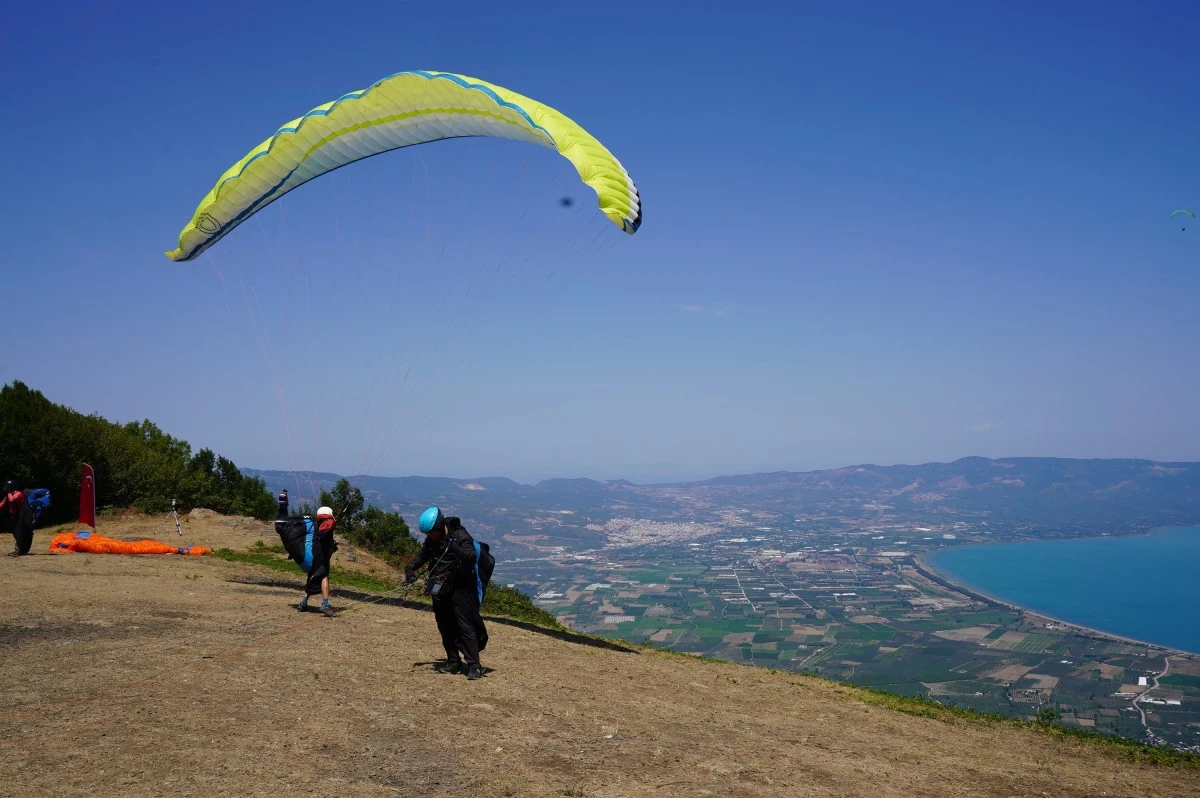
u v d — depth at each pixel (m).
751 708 10.40
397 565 27.22
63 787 5.46
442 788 6.03
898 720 10.95
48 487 28.25
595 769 6.87
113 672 8.36
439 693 8.70
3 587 12.87
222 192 13.94
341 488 29.61
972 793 7.80
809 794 6.98
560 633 14.73
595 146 11.32
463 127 12.98
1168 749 11.09
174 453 37.28
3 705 7.09
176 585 14.80
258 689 8.14
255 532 26.67
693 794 6.56
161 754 6.18
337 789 5.80
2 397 28.92
